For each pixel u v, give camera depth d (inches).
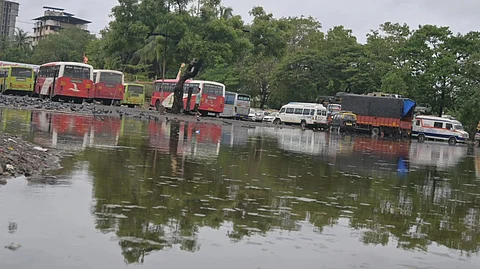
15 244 184.2
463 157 959.0
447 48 2004.2
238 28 1636.3
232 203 291.4
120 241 199.2
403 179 483.2
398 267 198.8
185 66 1692.9
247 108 1996.8
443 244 241.3
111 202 263.7
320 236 234.2
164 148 562.3
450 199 384.8
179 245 200.8
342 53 2362.2
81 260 174.2
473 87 1808.6
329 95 2383.1
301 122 1927.9
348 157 682.8
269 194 331.6
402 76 1974.7
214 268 177.5
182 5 1523.1
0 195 256.4
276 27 1656.0
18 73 1859.0
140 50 2559.1
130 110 1577.3
